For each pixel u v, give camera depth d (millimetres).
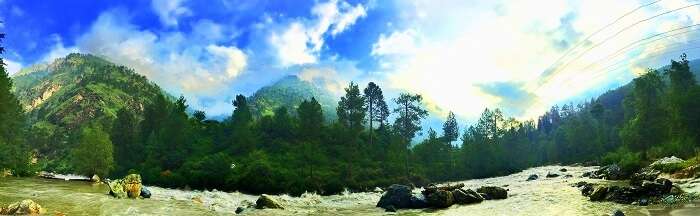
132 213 29453
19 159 84125
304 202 45531
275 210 36062
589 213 26156
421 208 36375
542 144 168000
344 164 86500
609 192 31812
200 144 99812
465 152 112438
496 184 66000
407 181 83875
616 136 133125
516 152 127750
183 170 77250
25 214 25578
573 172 85500
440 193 37000
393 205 37812
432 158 112938
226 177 71812
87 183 67000
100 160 85750
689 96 63188
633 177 47844
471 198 37594
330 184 69250
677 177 42156
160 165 88562
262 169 69625
